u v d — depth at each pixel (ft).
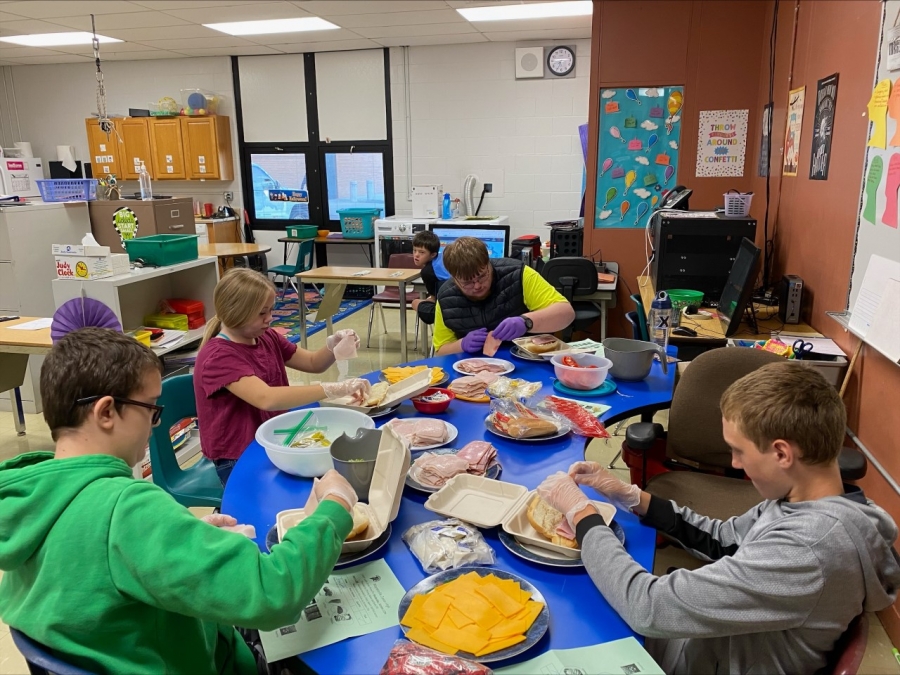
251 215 25.48
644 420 7.32
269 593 2.96
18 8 16.81
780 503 3.64
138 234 14.19
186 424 10.78
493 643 3.11
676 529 4.38
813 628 3.25
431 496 4.42
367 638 3.26
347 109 23.49
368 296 24.49
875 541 3.22
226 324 6.48
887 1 6.95
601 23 13.84
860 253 7.63
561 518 4.08
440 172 23.29
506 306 8.73
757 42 13.29
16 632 2.93
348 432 5.62
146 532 2.91
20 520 2.97
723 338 9.23
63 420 3.20
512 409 5.94
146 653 3.01
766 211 12.65
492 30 19.80
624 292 15.15
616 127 14.30
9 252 13.29
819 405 3.36
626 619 3.34
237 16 17.83
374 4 16.75
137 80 24.81
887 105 6.86
